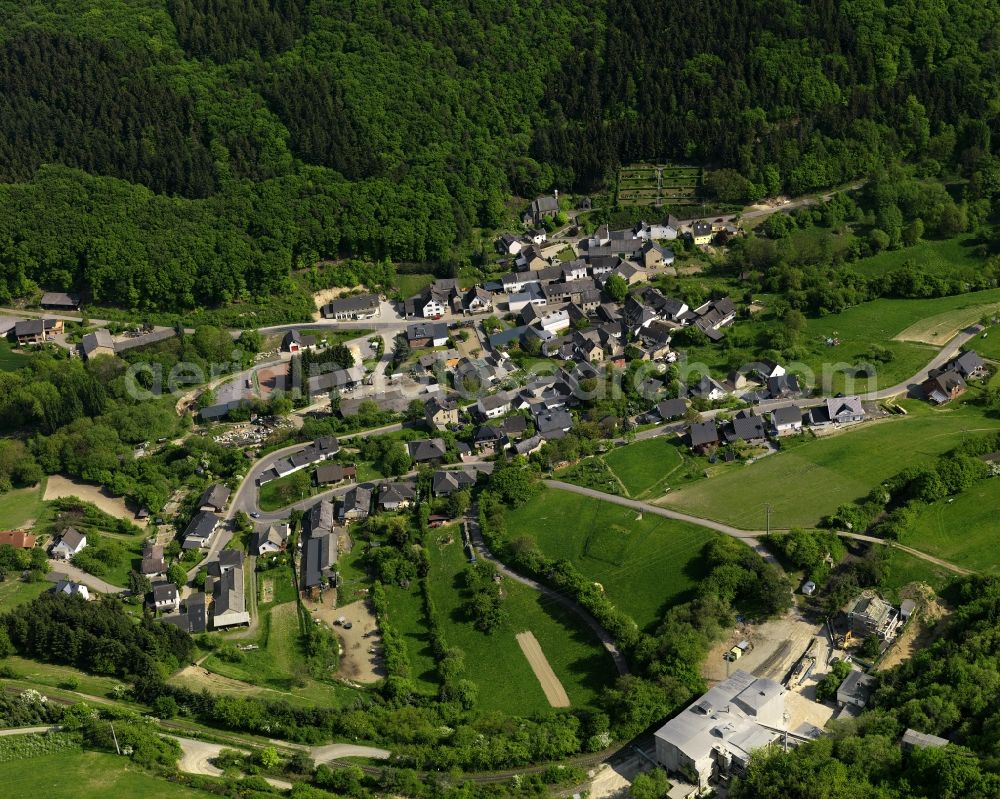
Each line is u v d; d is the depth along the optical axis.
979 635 194.75
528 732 194.38
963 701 181.12
